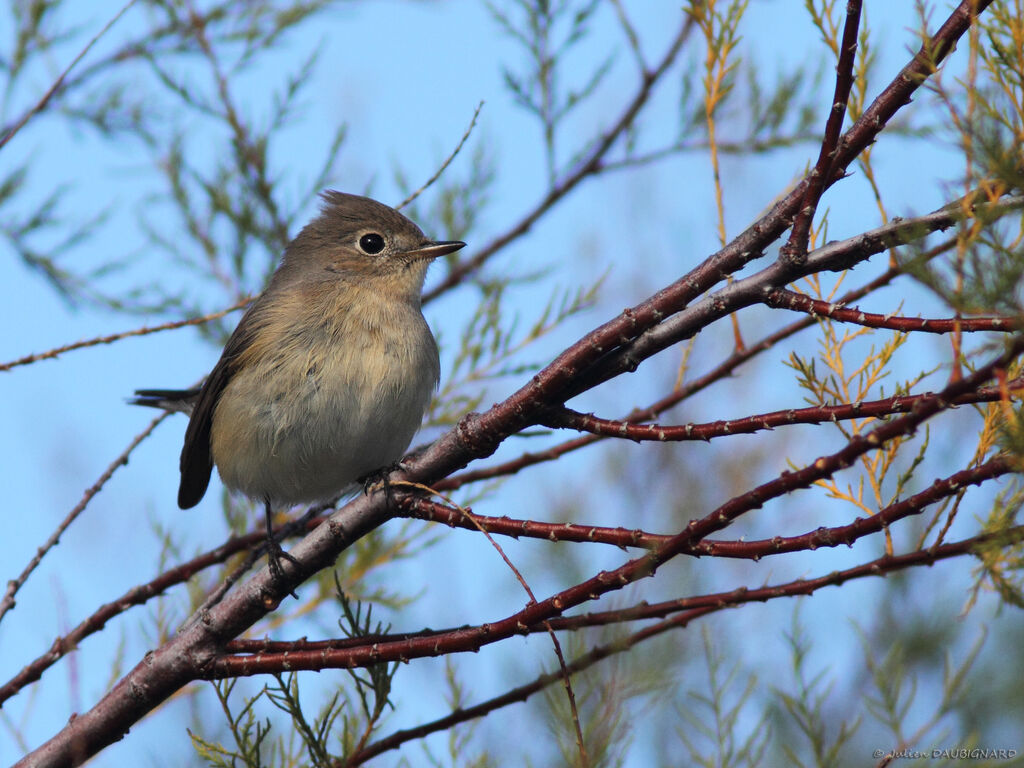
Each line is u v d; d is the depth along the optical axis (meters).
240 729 7.73
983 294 4.86
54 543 8.55
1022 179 4.95
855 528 6.08
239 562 10.88
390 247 11.62
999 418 6.36
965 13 5.79
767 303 6.98
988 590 6.82
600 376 7.62
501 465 10.66
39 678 8.41
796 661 8.15
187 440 12.02
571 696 6.21
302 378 10.66
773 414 6.61
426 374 11.03
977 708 7.87
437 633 7.29
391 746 7.48
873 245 6.61
